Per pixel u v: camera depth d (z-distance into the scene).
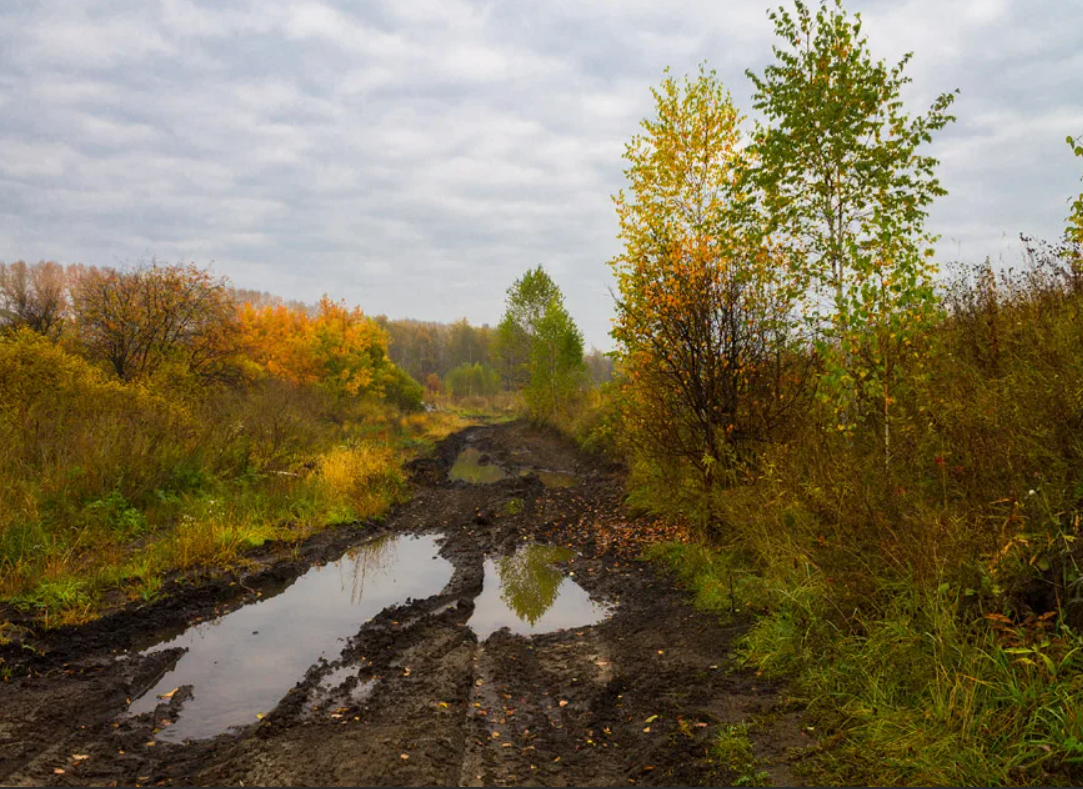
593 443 19.30
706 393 7.76
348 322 29.34
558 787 3.38
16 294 19.53
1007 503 4.15
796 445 6.72
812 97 6.93
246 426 13.91
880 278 5.97
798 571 5.20
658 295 7.99
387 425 25.02
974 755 2.87
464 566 8.20
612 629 5.79
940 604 3.78
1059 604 3.34
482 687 4.77
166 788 3.44
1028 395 4.91
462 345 115.56
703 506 7.64
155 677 5.02
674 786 3.24
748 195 7.63
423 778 3.46
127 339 16.31
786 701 3.89
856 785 2.97
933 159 6.69
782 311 7.38
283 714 4.28
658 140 10.60
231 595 6.86
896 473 5.22
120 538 7.83
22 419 10.58
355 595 7.15
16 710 4.21
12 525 7.11
